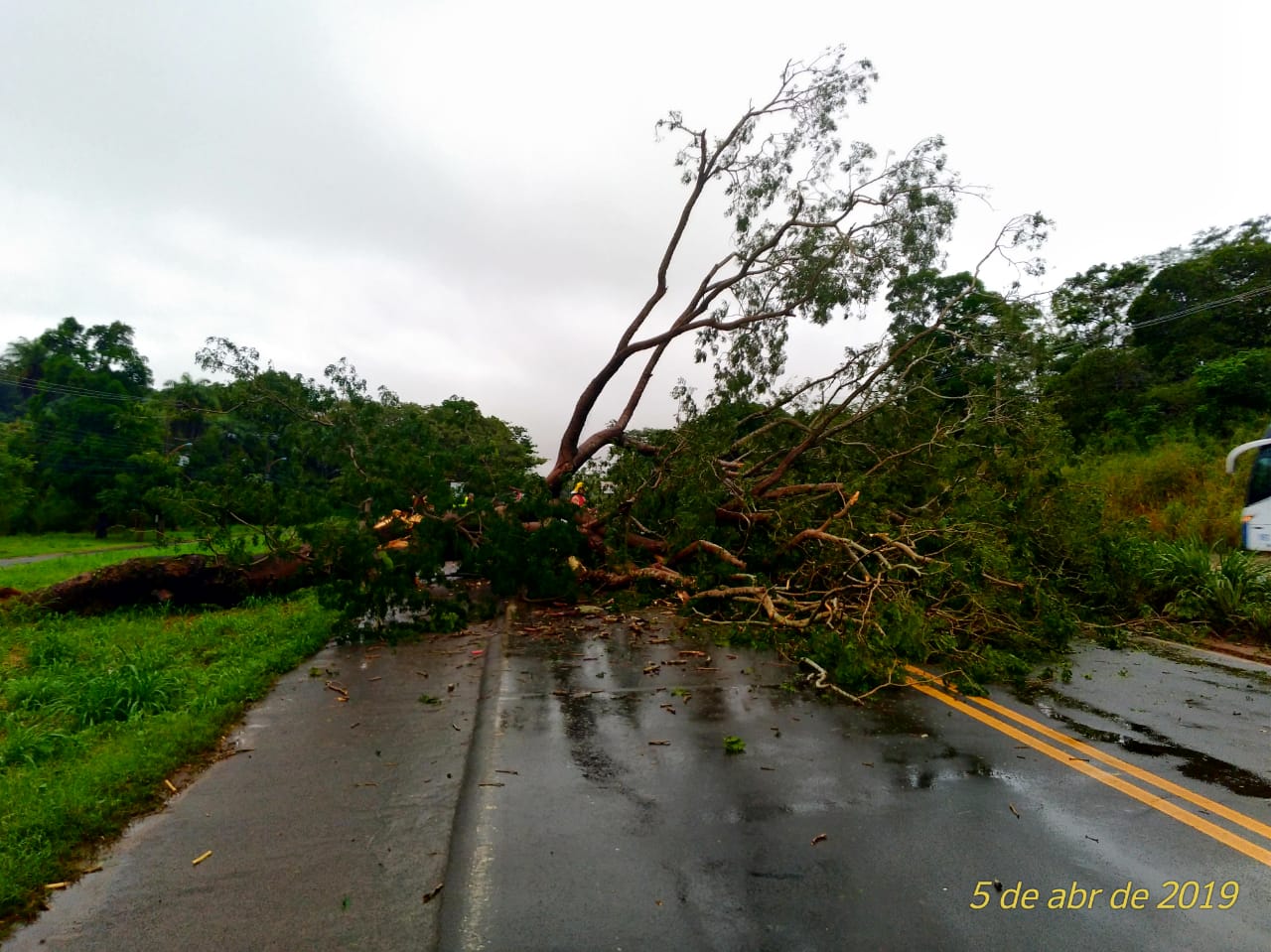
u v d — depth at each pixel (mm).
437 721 5668
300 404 10516
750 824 3877
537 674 6930
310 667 7434
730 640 8297
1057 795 4223
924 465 10781
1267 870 3422
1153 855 3551
